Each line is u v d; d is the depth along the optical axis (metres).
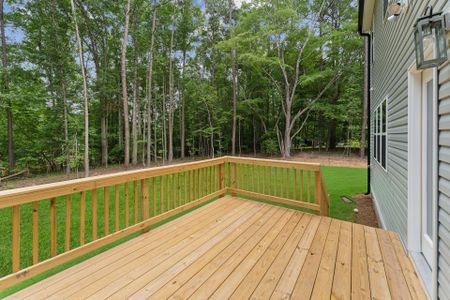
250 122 20.73
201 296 1.71
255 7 14.48
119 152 16.62
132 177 2.69
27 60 11.09
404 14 2.70
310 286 1.81
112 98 15.59
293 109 17.30
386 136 3.89
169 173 3.20
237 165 4.43
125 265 2.14
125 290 1.79
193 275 1.98
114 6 12.70
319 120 17.98
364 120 13.86
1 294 2.27
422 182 2.34
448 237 1.45
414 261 2.13
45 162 13.14
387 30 3.85
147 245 2.53
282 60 14.73
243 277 1.94
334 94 16.17
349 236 2.72
